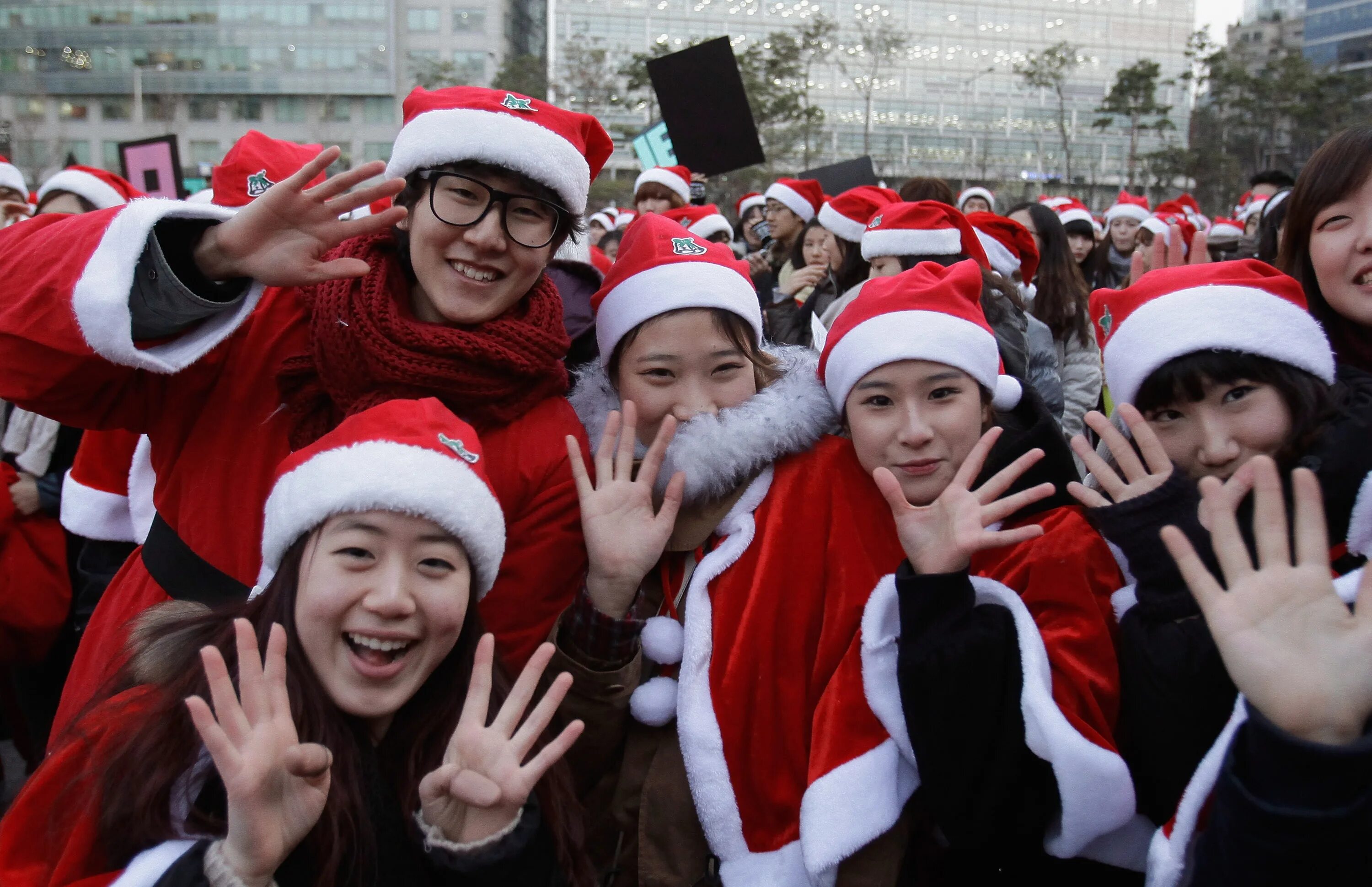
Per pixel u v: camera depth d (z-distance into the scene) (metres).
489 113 1.80
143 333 1.72
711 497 1.87
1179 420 1.74
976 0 70.00
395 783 1.52
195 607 1.60
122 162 5.21
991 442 1.68
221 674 1.23
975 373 1.85
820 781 1.65
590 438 2.05
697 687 1.76
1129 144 70.25
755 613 1.78
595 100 41.75
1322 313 1.94
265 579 1.68
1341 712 1.21
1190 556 1.32
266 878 1.24
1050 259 4.70
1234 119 41.72
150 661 1.50
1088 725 1.57
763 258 6.50
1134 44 72.44
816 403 1.96
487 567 1.58
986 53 70.31
